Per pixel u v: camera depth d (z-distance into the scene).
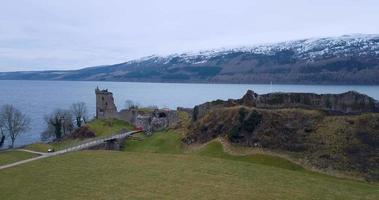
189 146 85.38
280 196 49.94
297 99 84.44
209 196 49.66
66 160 71.31
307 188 54.06
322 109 79.94
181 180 56.66
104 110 133.38
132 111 125.25
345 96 79.88
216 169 62.91
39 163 70.12
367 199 50.56
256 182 56.06
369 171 63.22
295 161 69.19
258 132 78.25
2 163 71.81
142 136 104.38
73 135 118.44
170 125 108.31
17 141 155.50
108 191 52.06
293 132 75.69
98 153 77.25
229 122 84.25
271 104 85.62
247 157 73.50
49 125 155.25
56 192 52.25
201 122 90.19
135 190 52.31
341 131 71.94
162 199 48.66
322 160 67.44
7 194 52.19
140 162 68.19
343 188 55.56
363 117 73.69
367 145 68.31
